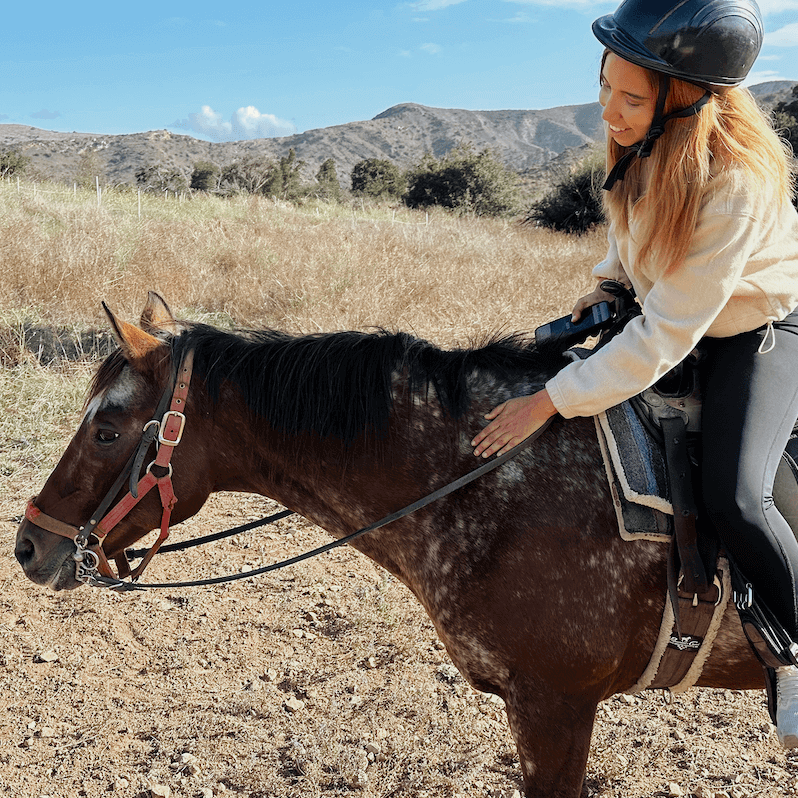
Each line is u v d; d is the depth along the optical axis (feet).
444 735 10.50
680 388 6.59
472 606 6.82
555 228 72.43
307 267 30.17
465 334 24.25
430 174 106.52
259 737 10.52
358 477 7.15
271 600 13.87
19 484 17.01
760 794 9.47
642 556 6.53
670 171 5.80
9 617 13.12
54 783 9.77
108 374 7.18
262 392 7.14
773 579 5.97
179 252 32.32
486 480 6.82
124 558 8.22
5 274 26.22
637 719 10.85
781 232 6.07
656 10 5.62
